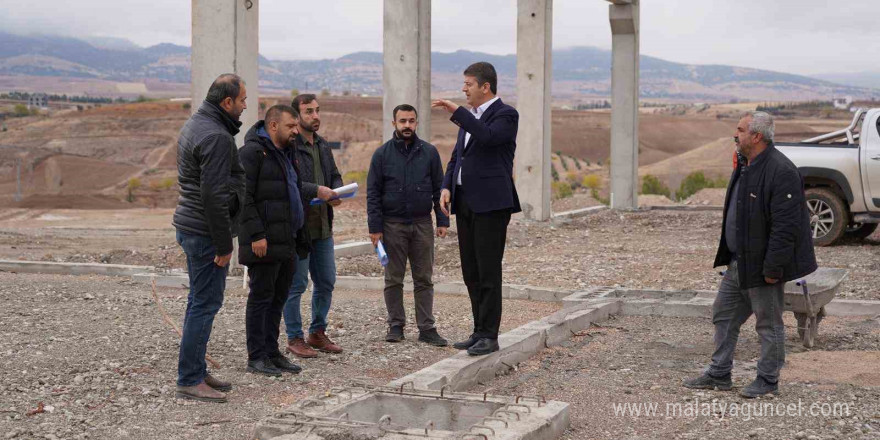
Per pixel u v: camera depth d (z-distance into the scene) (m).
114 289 11.05
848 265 12.13
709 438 5.02
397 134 7.61
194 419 5.37
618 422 5.34
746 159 5.96
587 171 161.88
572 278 11.54
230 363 6.91
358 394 5.21
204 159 5.57
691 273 11.83
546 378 6.50
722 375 6.12
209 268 5.77
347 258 13.51
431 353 7.39
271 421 4.62
